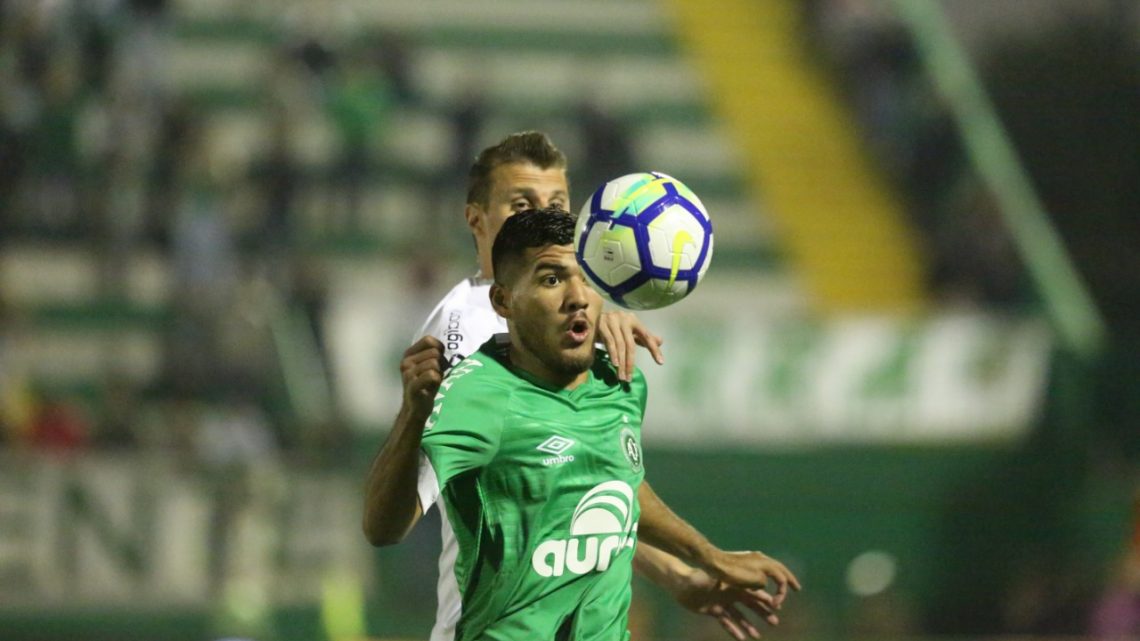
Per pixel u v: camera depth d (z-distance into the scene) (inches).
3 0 2997.0
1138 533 1939.0
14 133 2886.3
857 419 2362.2
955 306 2610.7
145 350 2709.2
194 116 2989.7
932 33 3139.8
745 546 2313.0
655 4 3700.8
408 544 2053.4
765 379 2380.7
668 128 3361.2
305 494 2069.4
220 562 2015.3
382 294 2864.2
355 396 2317.9
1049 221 4200.3
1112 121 4375.0
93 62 3009.4
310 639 1987.0
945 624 2281.0
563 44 3563.0
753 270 3051.2
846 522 2324.1
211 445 2130.9
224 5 3563.0
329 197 2984.7
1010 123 4441.4
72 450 2094.0
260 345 2311.8
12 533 1964.8
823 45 3494.1
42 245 2886.3
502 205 787.4
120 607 1972.2
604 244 657.6
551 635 649.0
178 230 2566.4
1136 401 2394.2
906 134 3144.7
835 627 2266.2
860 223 3134.8
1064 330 2450.8
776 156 3282.5
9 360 2300.7
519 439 646.5
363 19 3548.2
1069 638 2070.6
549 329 650.8
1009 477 2343.8
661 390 2364.7
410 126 3235.7
